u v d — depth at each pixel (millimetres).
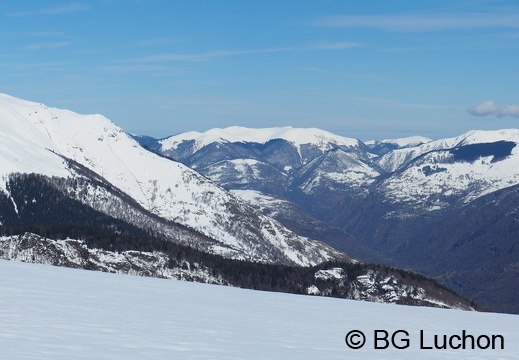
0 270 96875
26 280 85062
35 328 50531
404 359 51031
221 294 91750
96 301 69875
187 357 44406
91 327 53125
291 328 62469
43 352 42312
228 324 61531
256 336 55875
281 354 48406
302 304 87312
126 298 75375
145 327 55531
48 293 73062
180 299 79812
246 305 79750
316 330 62375
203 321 62094
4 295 68188
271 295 98562
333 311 81375
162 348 46875
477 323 78812
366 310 86438
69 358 41188
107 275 106312
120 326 54938
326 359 48031
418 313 88188
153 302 73938
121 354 43625
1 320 52812
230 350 48281
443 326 73312
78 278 94750
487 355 55188
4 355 40625
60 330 50594
